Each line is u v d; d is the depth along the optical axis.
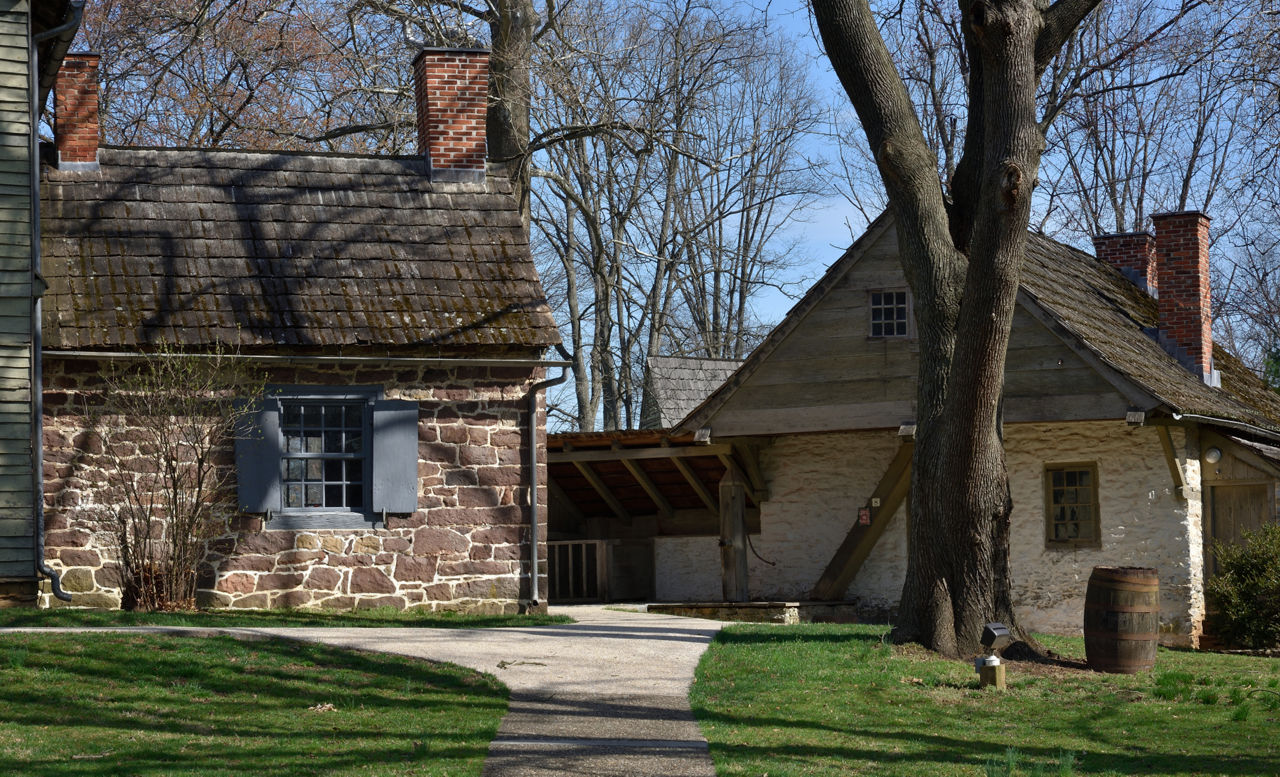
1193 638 17.53
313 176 16.86
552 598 21.20
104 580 14.44
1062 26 12.25
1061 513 18.64
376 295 15.70
